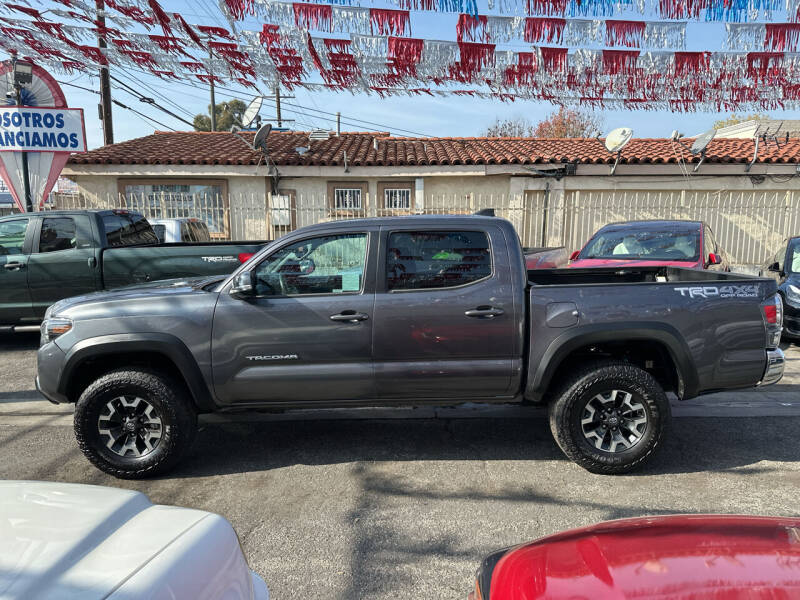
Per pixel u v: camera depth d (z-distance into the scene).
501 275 3.85
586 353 4.06
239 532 3.20
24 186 10.48
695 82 6.11
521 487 3.72
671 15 5.38
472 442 4.50
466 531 3.19
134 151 14.12
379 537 3.14
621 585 1.47
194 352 3.78
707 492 3.62
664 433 3.79
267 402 3.93
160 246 7.53
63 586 1.24
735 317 3.81
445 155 14.06
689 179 13.25
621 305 3.77
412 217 3.98
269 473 3.97
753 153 13.51
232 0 5.35
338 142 16.41
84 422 3.77
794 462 4.06
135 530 1.54
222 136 17.42
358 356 3.84
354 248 3.90
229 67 6.24
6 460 4.21
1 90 10.26
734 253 13.51
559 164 13.03
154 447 3.85
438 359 3.85
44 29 5.69
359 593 2.67
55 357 3.81
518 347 3.85
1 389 5.98
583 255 8.10
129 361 4.02
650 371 4.20
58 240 7.62
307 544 3.07
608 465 3.80
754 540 1.68
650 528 1.82
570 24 5.61
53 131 10.43
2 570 1.28
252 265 3.87
